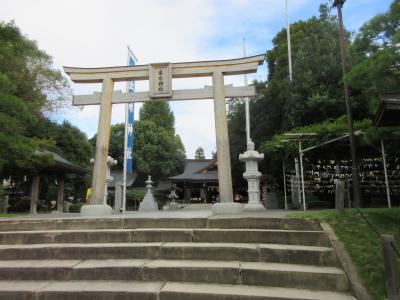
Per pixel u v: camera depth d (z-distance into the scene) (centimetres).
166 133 4059
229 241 535
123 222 623
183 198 3634
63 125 2891
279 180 2150
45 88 2264
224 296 385
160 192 3941
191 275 441
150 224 616
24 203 2153
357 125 1205
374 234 485
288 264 458
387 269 353
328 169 1521
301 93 1817
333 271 419
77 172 2214
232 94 965
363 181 1434
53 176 2250
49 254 521
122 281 446
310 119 1798
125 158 1639
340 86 1691
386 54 682
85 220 633
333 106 1648
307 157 1489
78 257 516
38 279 463
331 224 532
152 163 3903
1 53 1459
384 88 742
